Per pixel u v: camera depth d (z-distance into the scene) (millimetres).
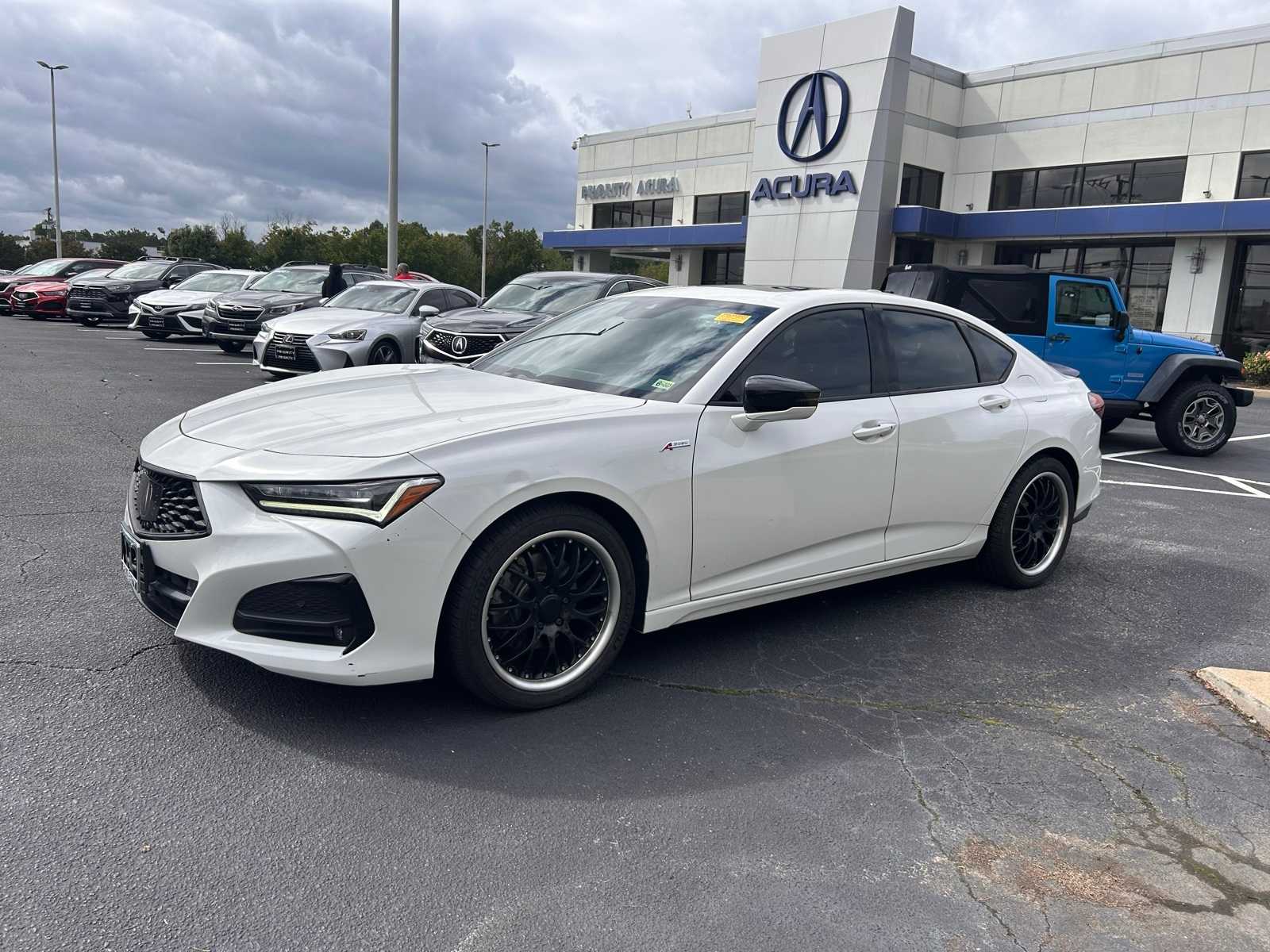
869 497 4164
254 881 2334
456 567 3012
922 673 3900
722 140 32969
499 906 2303
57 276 25359
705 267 34000
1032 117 25922
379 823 2611
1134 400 10359
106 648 3588
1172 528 6766
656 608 3576
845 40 23656
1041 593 5055
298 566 2859
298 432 3234
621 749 3107
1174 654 4277
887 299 4492
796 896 2414
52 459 6988
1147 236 23125
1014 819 2838
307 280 16984
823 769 3064
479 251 97250
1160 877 2586
